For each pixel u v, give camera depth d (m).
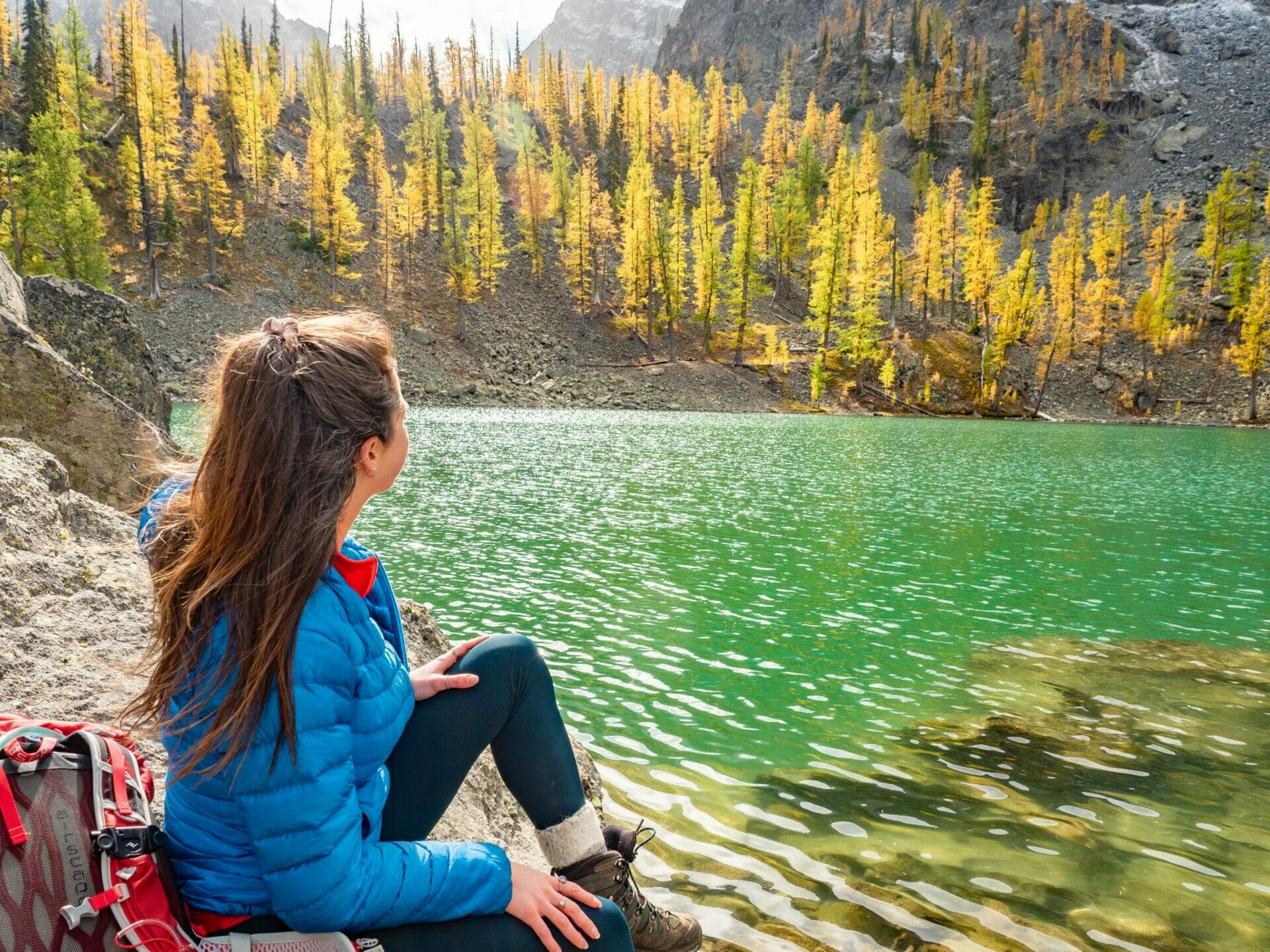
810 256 116.69
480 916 1.71
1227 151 135.12
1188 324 99.19
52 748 1.38
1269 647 8.92
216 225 80.69
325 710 1.49
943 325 100.56
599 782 5.06
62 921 1.27
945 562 13.31
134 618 3.59
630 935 1.92
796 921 3.71
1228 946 3.60
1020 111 156.62
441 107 144.62
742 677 7.49
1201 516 19.36
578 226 96.19
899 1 197.50
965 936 3.62
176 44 108.25
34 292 10.93
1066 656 8.45
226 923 1.51
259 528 1.45
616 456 30.92
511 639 2.03
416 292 89.94
